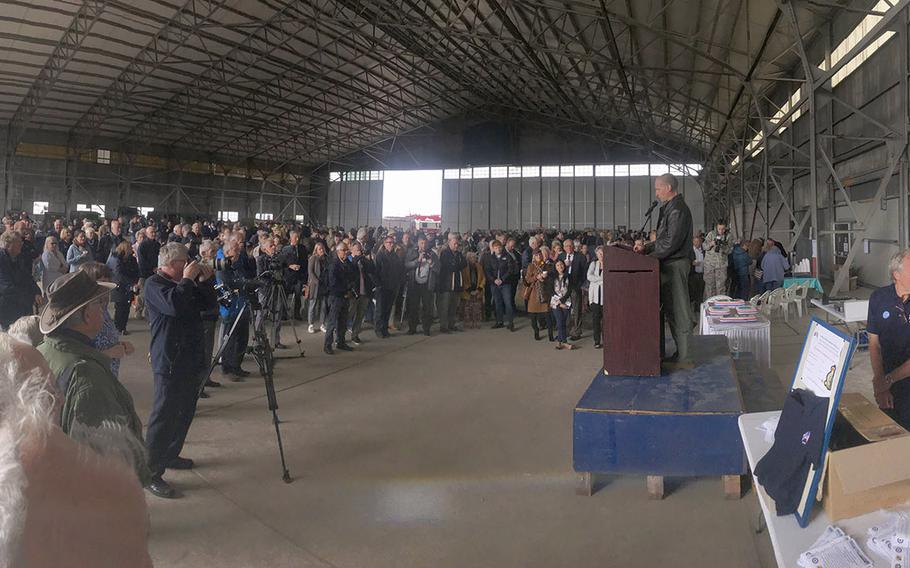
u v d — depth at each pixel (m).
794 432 1.90
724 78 17.02
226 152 33.12
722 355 4.68
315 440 4.33
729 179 24.88
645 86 18.36
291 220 35.84
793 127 17.38
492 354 7.69
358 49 20.84
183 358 3.51
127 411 2.10
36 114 24.33
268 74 23.05
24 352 0.71
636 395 3.52
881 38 10.79
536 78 21.30
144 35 17.81
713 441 3.16
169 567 2.60
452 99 30.20
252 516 3.11
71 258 8.94
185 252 3.69
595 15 12.12
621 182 32.50
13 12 15.68
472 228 34.97
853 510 1.69
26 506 0.56
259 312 6.71
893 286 2.84
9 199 25.19
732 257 11.77
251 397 5.49
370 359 7.32
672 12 13.15
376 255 8.97
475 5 16.22
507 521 3.04
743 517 3.01
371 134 34.31
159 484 3.36
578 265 9.01
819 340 2.04
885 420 1.91
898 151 8.91
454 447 4.18
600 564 2.61
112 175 28.66
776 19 11.20
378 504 3.26
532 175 33.94
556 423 4.73
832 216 13.91
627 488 3.43
